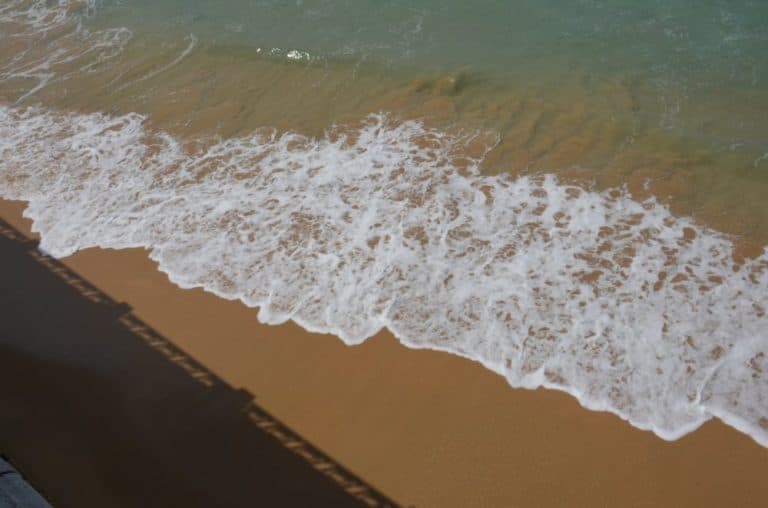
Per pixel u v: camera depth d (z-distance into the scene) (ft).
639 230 35.65
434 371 29.48
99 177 43.27
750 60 47.39
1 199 42.11
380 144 43.80
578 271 33.68
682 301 31.73
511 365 29.45
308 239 36.96
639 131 42.06
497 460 25.91
